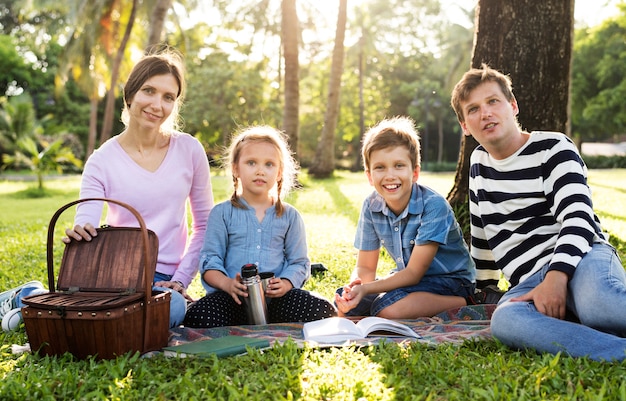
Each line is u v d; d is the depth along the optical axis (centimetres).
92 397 218
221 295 333
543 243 303
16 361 264
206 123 3456
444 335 290
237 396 210
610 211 950
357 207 1138
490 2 550
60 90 2564
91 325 253
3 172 3369
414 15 4162
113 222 347
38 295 273
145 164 349
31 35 2897
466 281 358
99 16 2267
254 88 3438
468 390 214
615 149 4956
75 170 3684
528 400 203
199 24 3441
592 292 256
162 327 280
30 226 987
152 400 215
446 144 4784
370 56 4169
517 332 256
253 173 347
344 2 2069
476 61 560
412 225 344
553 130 544
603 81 3406
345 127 4359
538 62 539
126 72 2564
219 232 347
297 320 332
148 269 267
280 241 355
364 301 361
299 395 214
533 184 306
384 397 209
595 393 207
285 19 1684
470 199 342
